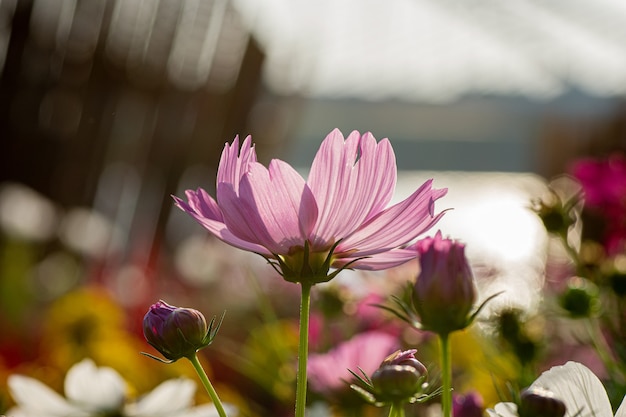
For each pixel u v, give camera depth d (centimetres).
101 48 173
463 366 60
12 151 163
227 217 35
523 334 52
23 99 164
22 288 113
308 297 35
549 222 54
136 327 86
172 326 36
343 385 47
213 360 72
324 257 35
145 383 63
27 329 93
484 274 76
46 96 167
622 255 57
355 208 35
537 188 65
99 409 46
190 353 36
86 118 173
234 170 35
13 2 162
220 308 97
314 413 47
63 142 170
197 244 134
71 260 140
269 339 60
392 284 61
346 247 35
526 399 33
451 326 34
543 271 71
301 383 34
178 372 63
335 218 35
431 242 34
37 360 73
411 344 60
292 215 35
